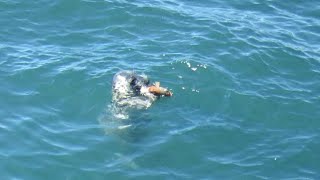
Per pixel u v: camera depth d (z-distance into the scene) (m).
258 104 52.03
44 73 54.03
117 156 45.53
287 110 51.75
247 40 61.12
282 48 60.47
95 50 57.84
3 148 45.84
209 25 63.16
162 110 49.97
